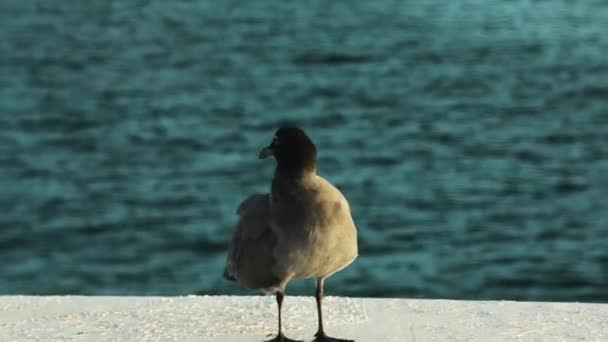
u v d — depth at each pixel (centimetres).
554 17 8500
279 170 863
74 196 3447
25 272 2716
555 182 3519
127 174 3753
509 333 930
